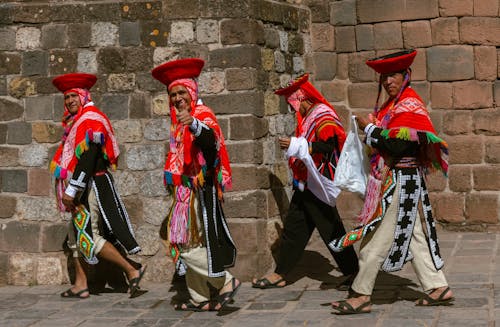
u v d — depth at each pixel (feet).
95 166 20.25
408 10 26.35
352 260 19.98
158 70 17.94
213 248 17.69
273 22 23.48
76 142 20.01
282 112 23.73
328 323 16.76
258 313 18.04
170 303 19.70
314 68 26.99
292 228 20.58
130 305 19.67
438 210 26.37
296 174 20.35
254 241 21.70
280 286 20.67
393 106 17.34
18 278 23.04
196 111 17.90
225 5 22.02
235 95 21.93
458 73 26.09
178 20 22.29
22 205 23.09
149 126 22.43
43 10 22.91
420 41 26.32
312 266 22.79
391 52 26.55
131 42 22.52
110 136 20.40
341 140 20.07
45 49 22.94
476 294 18.34
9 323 18.28
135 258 22.48
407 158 17.24
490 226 25.98
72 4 22.81
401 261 17.22
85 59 22.74
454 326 15.90
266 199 22.35
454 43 26.11
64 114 20.95
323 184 19.74
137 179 22.48
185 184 17.81
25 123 23.07
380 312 17.39
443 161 17.29
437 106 26.30
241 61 21.91
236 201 21.85
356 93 26.81
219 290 18.70
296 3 26.04
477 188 26.04
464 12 26.03
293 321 17.12
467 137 26.12
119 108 22.54
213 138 17.28
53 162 20.84
